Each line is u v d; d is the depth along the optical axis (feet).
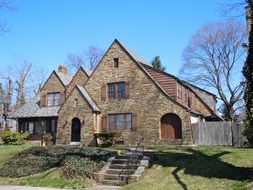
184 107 107.55
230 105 176.14
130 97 116.37
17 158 86.53
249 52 57.52
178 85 118.32
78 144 117.50
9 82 227.61
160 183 61.57
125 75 118.62
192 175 62.80
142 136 111.65
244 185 53.01
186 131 106.22
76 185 66.54
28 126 142.51
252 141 57.16
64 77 145.38
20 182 70.79
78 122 120.98
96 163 76.23
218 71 183.42
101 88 121.80
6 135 129.80
